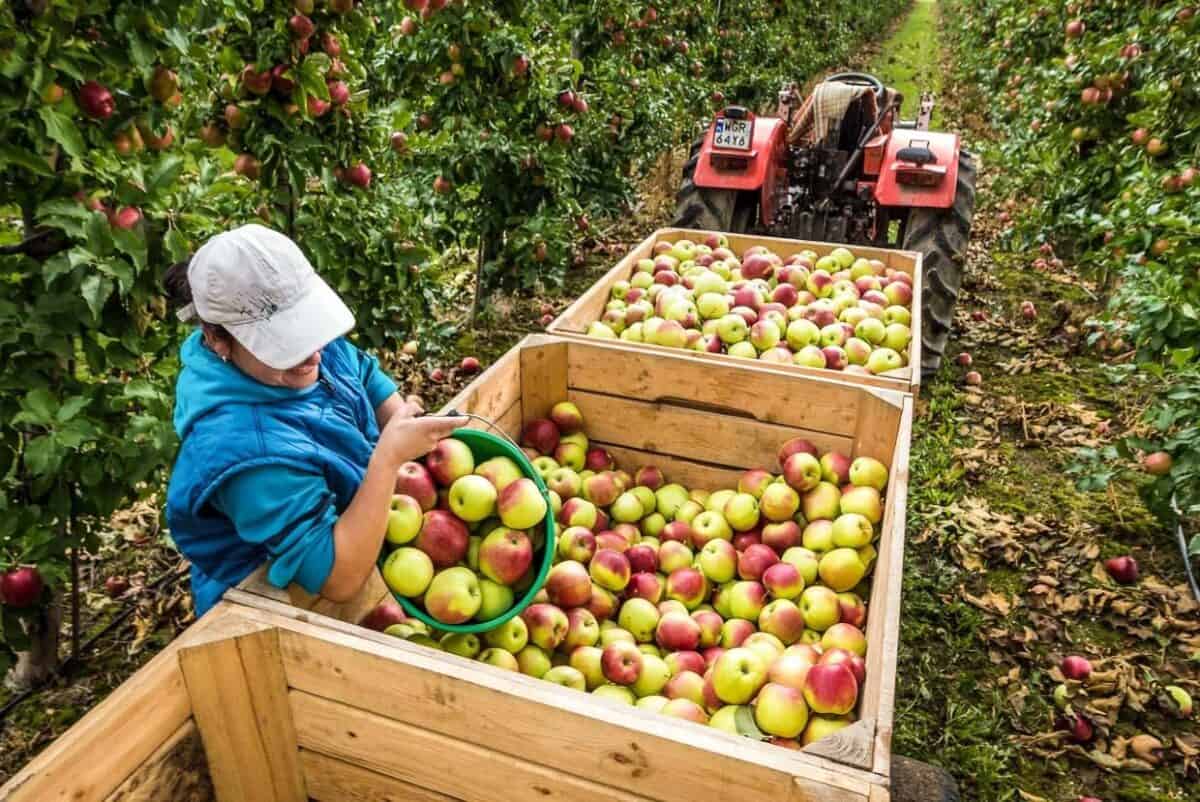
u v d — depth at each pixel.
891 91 6.15
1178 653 3.36
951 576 3.76
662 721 1.51
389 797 1.82
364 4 3.75
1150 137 5.15
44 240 2.56
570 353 3.14
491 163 5.18
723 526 2.87
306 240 3.63
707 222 5.80
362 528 1.75
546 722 1.56
